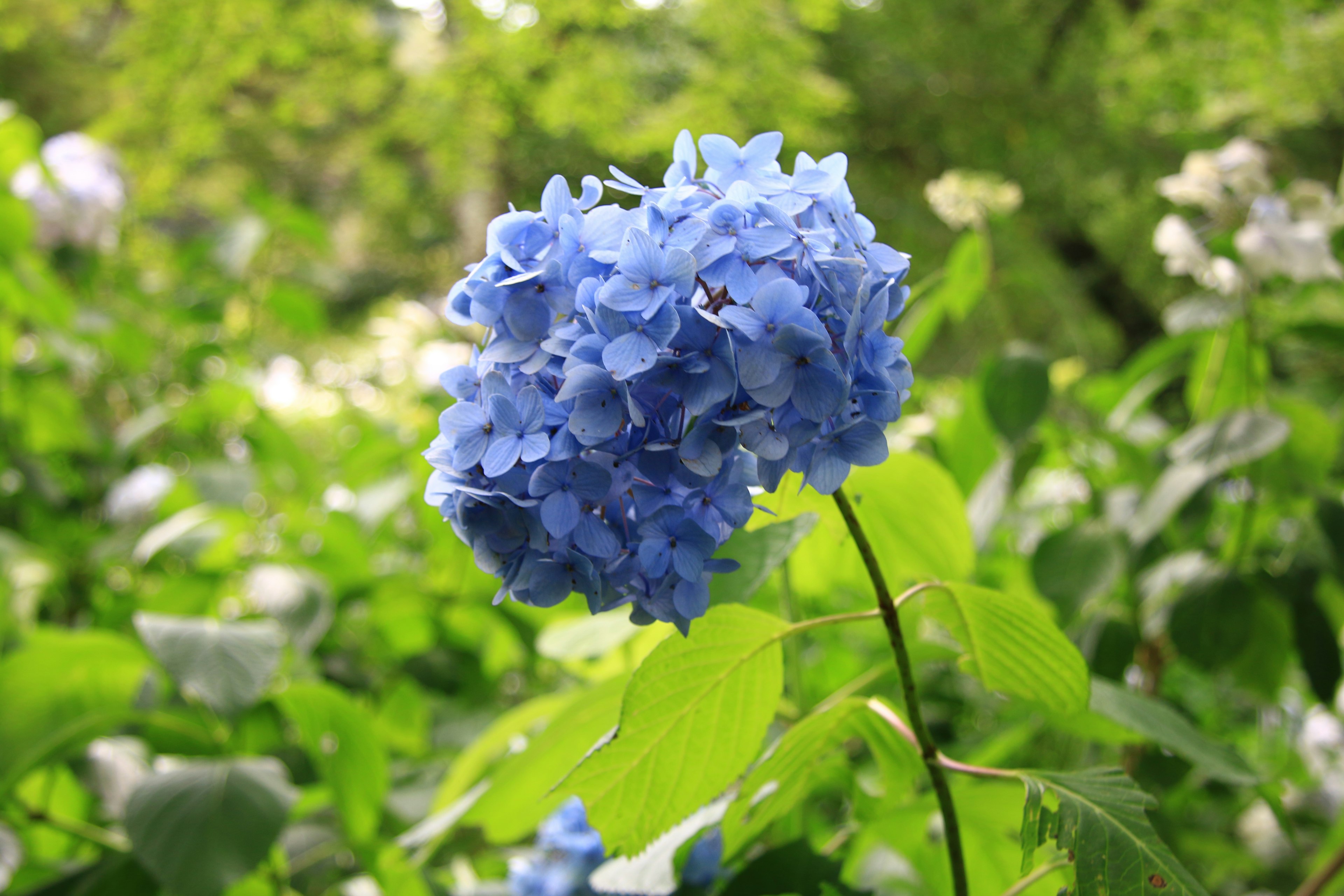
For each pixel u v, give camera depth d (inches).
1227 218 43.1
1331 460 40.8
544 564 19.4
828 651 50.1
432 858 38.2
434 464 20.2
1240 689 40.7
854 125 202.2
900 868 39.0
